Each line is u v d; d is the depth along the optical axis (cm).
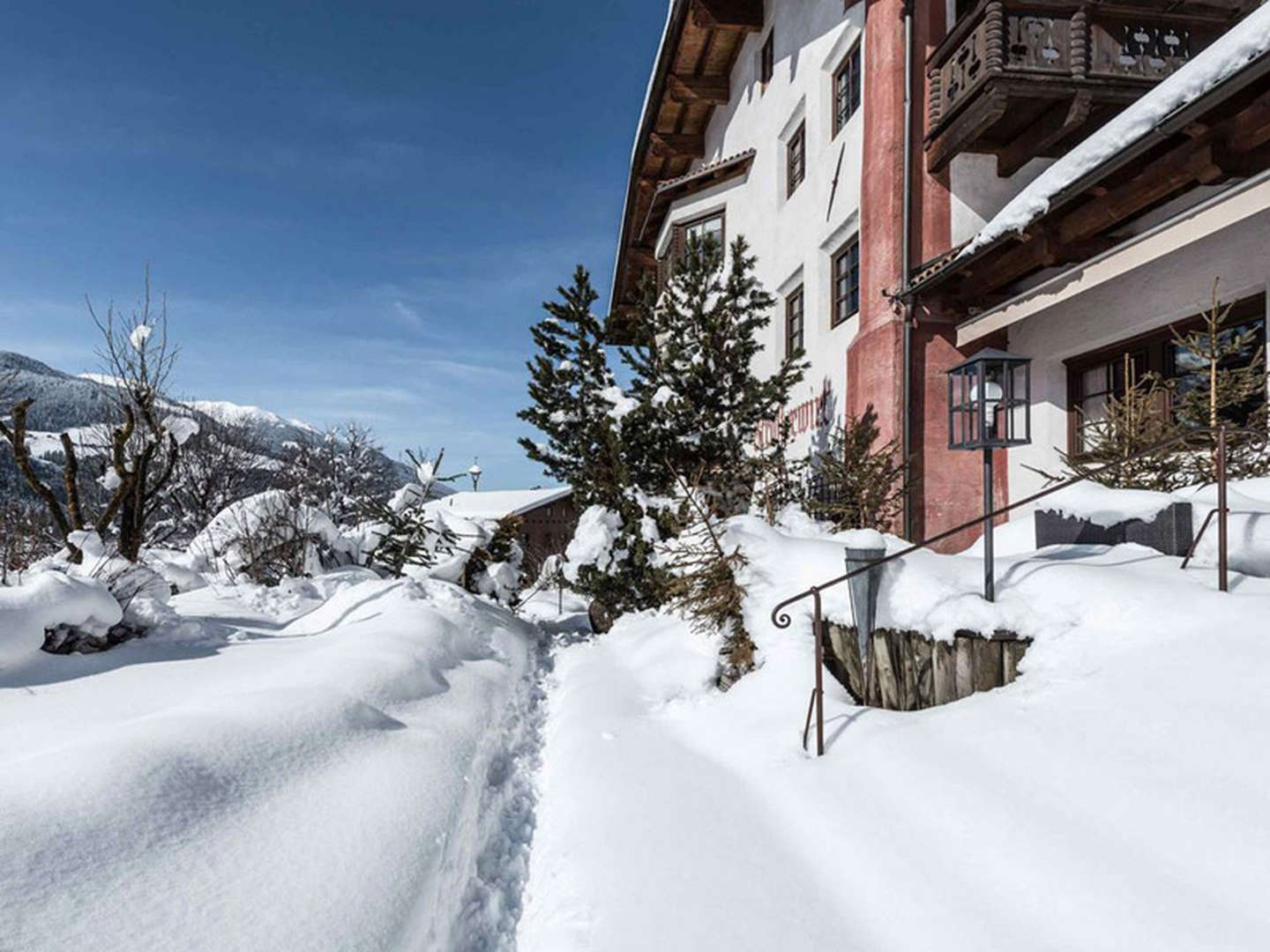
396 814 259
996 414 355
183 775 241
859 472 690
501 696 480
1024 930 174
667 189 1437
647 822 266
